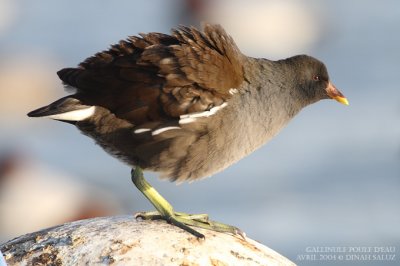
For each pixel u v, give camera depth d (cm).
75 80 799
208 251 729
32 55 2842
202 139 805
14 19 3356
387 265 1304
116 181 1797
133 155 814
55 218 1647
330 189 1656
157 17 3362
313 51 2903
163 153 804
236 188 1689
